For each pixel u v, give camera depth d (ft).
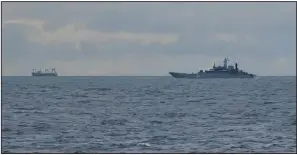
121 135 306.55
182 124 369.09
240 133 313.32
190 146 270.46
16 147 264.93
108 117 422.41
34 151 255.50
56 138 293.64
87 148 264.72
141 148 265.75
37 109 503.61
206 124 369.91
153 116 432.66
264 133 312.50
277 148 261.85
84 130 330.34
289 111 485.56
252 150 257.75
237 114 455.22
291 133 310.65
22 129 327.88
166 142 280.72
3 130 318.04
